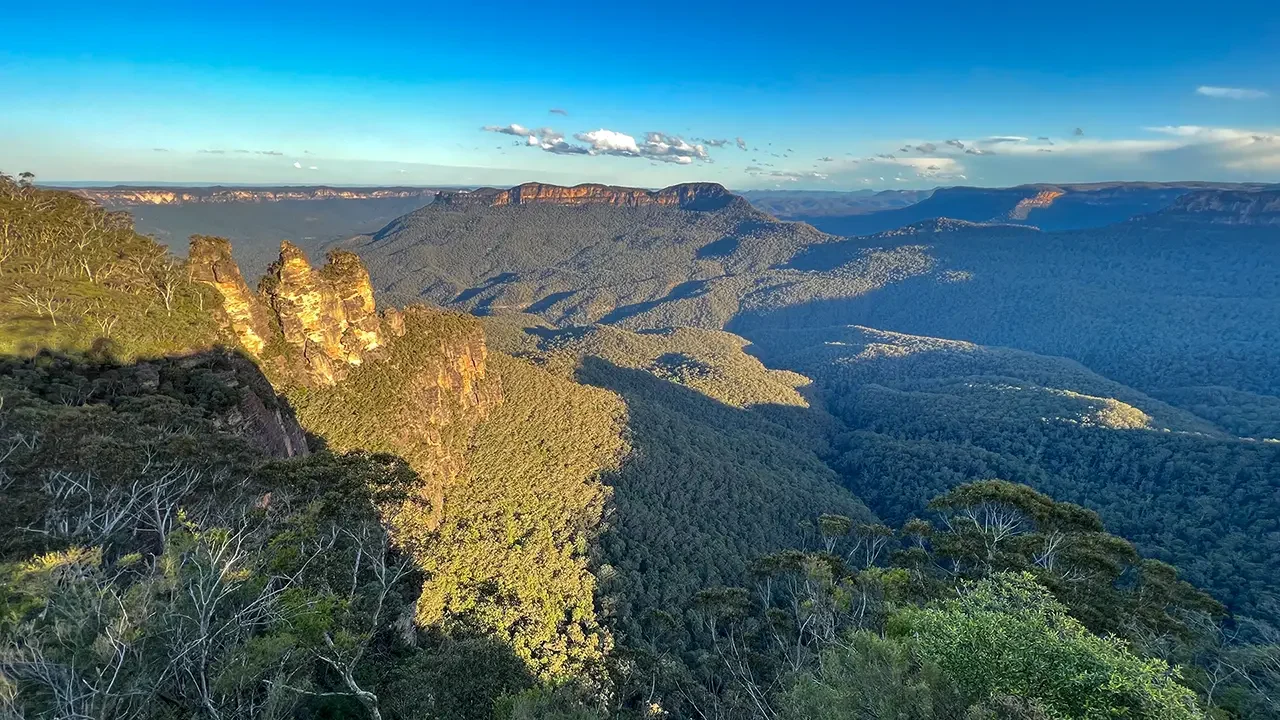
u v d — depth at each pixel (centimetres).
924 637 1872
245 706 1817
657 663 4553
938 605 2438
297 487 2897
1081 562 3309
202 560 1983
